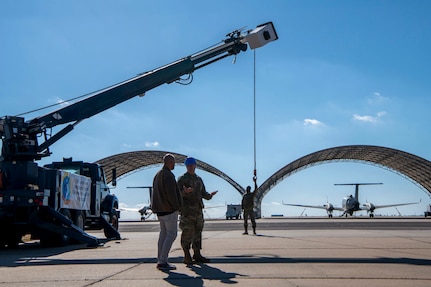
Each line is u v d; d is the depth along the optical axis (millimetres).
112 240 17734
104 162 73125
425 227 27109
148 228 33469
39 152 14477
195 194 8742
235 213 78812
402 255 9914
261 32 14180
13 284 6645
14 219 13547
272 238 16375
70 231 13891
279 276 6996
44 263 9469
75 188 16234
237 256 9938
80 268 8422
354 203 78188
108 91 14812
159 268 7969
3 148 14031
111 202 20359
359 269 7707
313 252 10656
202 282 6562
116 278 7070
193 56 14930
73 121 14867
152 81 14797
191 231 8680
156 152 74625
